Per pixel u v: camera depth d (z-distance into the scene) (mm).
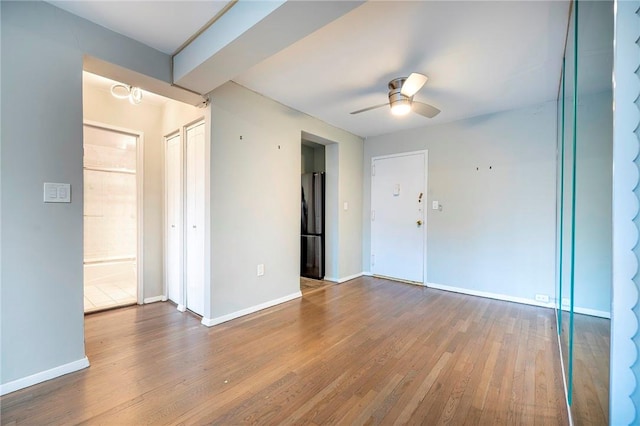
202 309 2883
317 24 1647
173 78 2352
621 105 859
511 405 1592
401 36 2020
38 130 1761
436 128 4047
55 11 1813
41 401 1596
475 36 2016
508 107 3391
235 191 2869
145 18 1909
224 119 2758
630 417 847
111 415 1494
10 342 1672
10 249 1675
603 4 1081
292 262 3520
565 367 1857
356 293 3762
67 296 1876
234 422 1451
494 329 2607
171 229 3395
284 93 3053
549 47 2139
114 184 5422
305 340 2379
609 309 995
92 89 2963
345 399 1636
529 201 3344
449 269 3914
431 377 1854
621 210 859
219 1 1748
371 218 4750
